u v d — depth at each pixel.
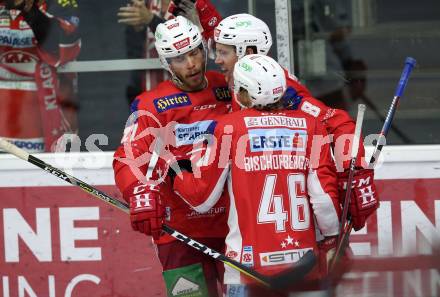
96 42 14.54
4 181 14.19
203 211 11.59
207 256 12.64
